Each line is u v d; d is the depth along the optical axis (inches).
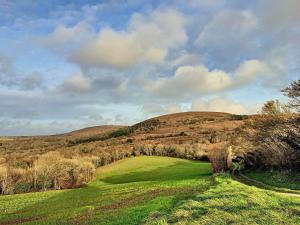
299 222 700.0
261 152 2486.5
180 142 5260.8
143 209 1190.9
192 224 748.0
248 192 1123.9
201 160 4291.3
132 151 4847.4
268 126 2300.7
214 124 7514.8
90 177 3366.1
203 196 1125.7
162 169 3666.3
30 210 1900.8
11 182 2878.9
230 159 2701.8
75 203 1950.1
